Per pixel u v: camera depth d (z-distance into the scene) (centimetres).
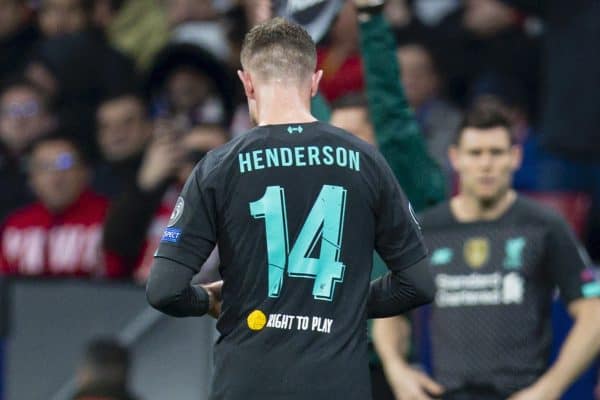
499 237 2006
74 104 3158
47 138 2819
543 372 1988
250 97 1420
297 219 1357
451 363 1997
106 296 2416
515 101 2892
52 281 2448
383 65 1836
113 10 3334
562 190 2789
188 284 1367
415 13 3300
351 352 1361
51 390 2439
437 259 2025
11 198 3052
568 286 1986
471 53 3084
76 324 2430
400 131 1855
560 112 2708
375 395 2055
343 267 1366
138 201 2620
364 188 1374
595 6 2686
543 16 2778
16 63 3419
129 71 3195
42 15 3391
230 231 1359
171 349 2375
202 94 2742
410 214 1402
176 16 3170
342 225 1366
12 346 2459
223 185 1361
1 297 2462
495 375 1973
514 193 2052
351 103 2006
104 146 2973
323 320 1355
